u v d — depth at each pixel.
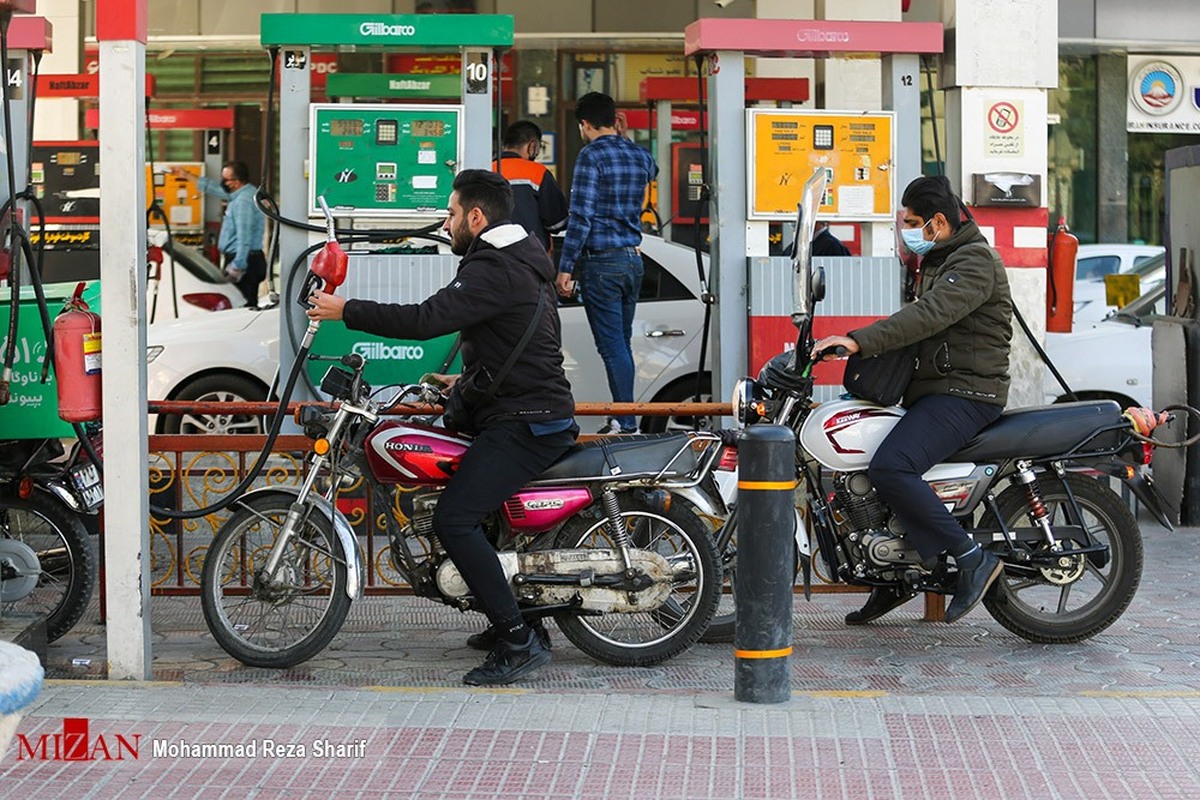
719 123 15.30
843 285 15.30
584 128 16.12
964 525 11.60
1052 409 11.59
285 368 15.22
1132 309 22.33
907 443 11.09
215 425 19.47
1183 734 9.27
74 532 11.35
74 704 9.74
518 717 9.55
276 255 25.12
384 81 17.59
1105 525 11.77
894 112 15.45
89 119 26.42
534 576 10.73
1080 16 32.53
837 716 9.59
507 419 10.48
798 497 12.60
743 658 9.87
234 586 12.74
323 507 10.82
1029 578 11.64
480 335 10.49
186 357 19.42
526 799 8.18
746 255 15.40
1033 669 11.20
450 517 10.38
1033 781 8.48
